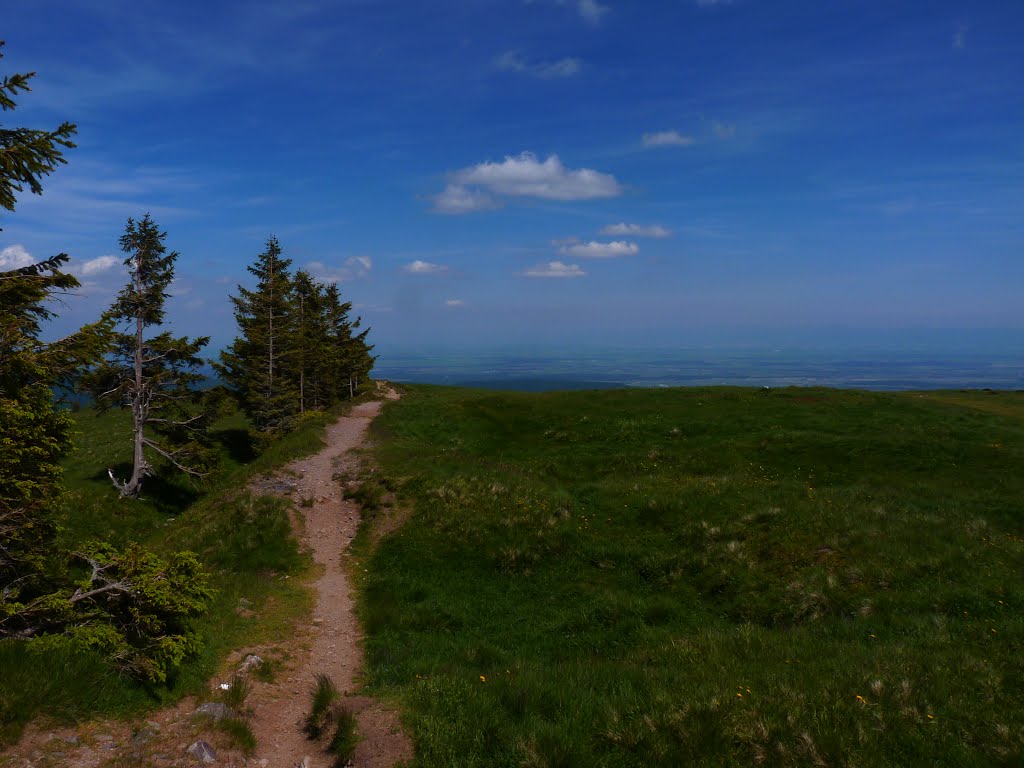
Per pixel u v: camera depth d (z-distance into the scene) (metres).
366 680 11.93
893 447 31.58
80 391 13.04
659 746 8.14
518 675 10.92
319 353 56.09
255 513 23.19
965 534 18.17
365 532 22.89
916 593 14.88
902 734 8.13
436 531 21.86
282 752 9.20
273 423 44.88
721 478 26.53
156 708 9.72
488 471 28.62
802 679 9.98
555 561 19.78
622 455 34.56
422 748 8.32
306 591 17.88
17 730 7.94
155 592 10.48
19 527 11.95
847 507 20.95
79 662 9.40
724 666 11.10
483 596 17.84
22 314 11.11
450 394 68.81
